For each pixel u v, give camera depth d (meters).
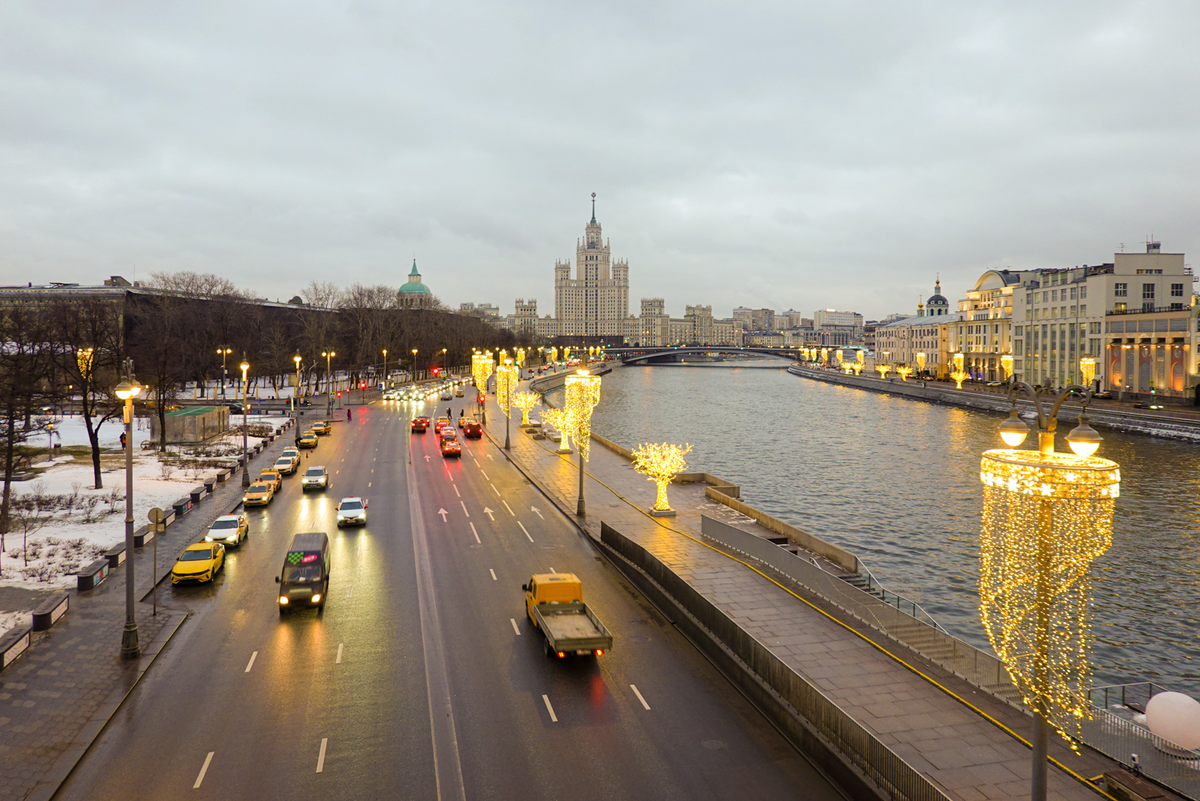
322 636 28.88
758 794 18.95
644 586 34.62
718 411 153.50
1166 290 137.25
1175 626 38.94
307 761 20.25
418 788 19.06
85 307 90.25
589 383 48.66
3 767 19.59
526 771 19.88
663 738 21.66
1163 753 18.67
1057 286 151.00
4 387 48.44
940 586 45.41
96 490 53.69
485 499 54.88
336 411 121.00
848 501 68.50
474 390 172.00
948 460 90.44
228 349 131.62
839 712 19.75
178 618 30.25
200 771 19.73
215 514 48.34
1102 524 14.37
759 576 34.66
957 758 19.33
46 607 29.22
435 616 31.11
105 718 22.27
